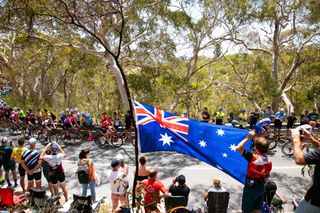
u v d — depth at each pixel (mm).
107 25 19875
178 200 7543
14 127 21172
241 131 5562
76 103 46188
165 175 13039
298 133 3295
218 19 27234
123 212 5941
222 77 37750
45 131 18781
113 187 8414
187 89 26750
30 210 8352
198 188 11695
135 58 26609
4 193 8531
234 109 39844
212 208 8227
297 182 12195
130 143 17812
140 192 6418
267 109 18984
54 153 9578
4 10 9438
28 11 8656
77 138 18516
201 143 5621
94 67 28578
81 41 24109
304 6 24328
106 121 17812
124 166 9281
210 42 28219
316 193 2949
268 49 31594
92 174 9445
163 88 26281
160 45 25719
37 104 36562
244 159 5359
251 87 28953
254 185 5129
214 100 41750
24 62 35781
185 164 14266
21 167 10406
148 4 22844
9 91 39750
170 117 5863
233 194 11195
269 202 7773
